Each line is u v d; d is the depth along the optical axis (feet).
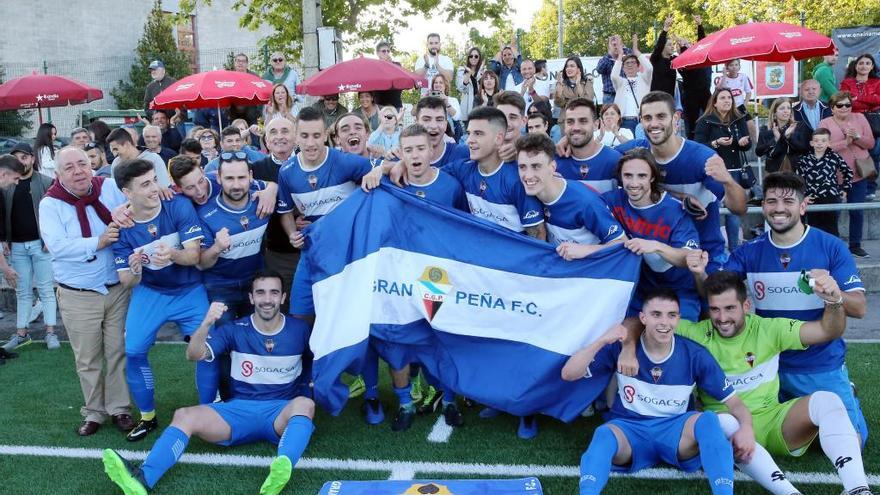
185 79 32.73
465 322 15.30
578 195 14.52
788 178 13.52
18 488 13.71
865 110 31.09
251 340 15.07
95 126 31.37
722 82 34.58
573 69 33.58
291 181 16.38
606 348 14.43
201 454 14.93
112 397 16.48
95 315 16.14
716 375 13.14
